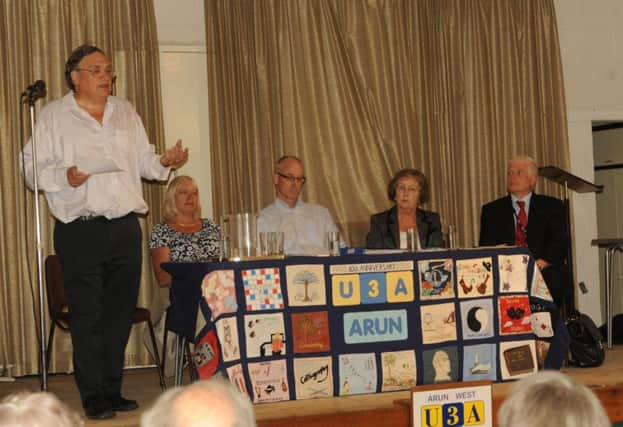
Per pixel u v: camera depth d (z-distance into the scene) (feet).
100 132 14.08
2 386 18.10
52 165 13.84
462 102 22.35
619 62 24.12
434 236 18.11
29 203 19.24
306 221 18.51
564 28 23.72
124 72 19.81
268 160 20.57
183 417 4.73
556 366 14.98
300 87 21.03
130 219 14.26
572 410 5.07
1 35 19.08
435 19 22.30
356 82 21.47
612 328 21.68
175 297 13.92
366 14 21.62
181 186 17.92
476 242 22.22
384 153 21.56
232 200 20.39
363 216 21.34
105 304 14.25
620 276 25.38
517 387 5.36
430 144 21.93
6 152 19.10
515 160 19.35
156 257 17.61
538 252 18.93
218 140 20.25
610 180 25.96
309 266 13.62
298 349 13.48
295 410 12.95
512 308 14.70
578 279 23.61
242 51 20.54
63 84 19.45
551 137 22.85
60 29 19.47
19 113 19.21
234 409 4.81
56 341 19.38
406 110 21.72
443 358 14.26
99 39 19.66
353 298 13.84
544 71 22.86
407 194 17.98
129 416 13.78
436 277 14.29
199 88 20.97
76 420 4.75
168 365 18.04
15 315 19.11
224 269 13.06
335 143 21.27
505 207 19.39
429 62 22.09
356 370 13.83
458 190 22.33
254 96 20.66
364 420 12.82
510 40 22.63
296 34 21.07
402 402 12.69
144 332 18.33
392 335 14.01
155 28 20.11
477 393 11.21
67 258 13.87
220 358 12.85
